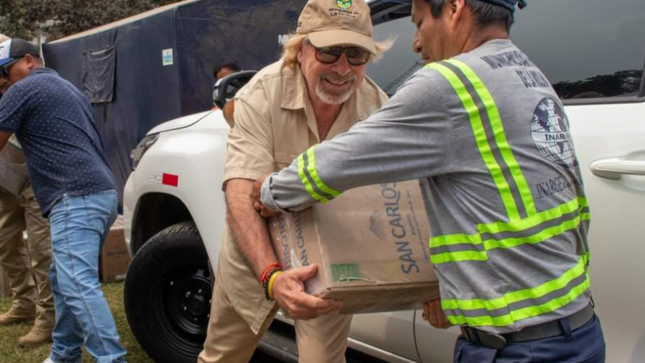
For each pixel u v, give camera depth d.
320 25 1.75
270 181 1.58
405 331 2.26
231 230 1.81
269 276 1.61
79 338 3.02
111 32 6.78
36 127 2.80
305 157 1.48
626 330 1.78
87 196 2.84
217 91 2.89
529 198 1.33
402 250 1.56
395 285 1.51
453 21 1.44
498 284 1.34
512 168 1.33
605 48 1.95
